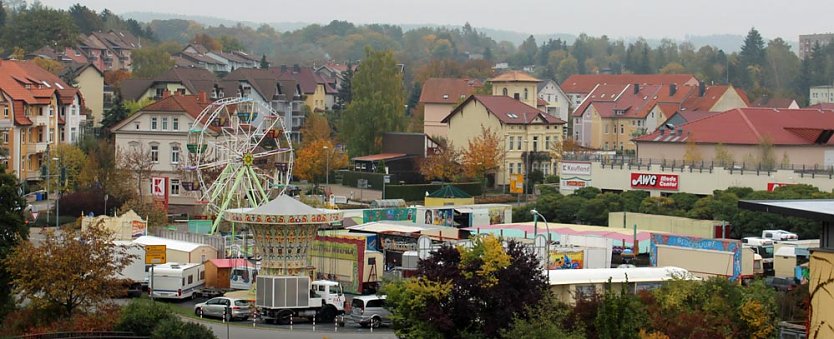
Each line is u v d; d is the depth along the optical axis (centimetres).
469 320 11269
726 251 14975
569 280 12781
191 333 11344
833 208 7425
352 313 13288
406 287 11331
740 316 11688
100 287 12425
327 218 13762
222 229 19788
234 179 19700
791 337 10669
